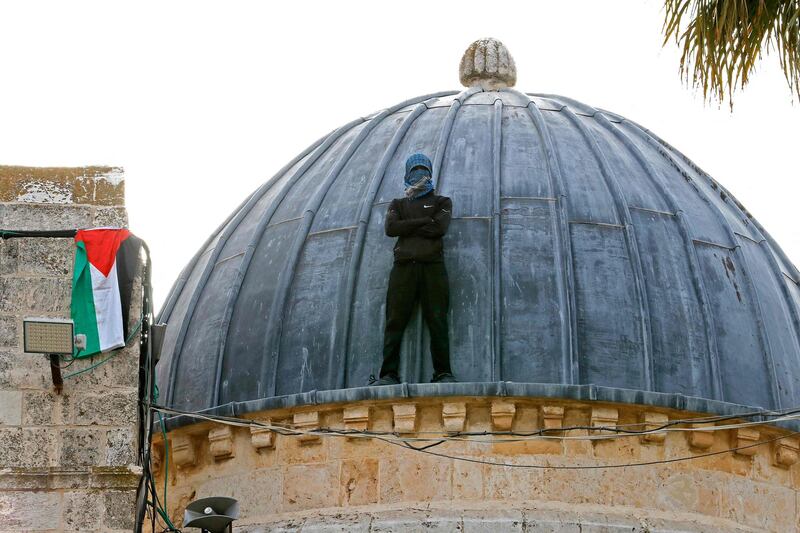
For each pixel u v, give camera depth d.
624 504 25.00
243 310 27.11
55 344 20.94
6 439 20.86
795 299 28.42
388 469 25.12
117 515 20.67
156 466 26.64
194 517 22.38
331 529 24.75
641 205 27.36
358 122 30.19
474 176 27.31
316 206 27.72
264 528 25.20
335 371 25.80
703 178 29.56
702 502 25.31
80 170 22.05
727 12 22.16
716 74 22.34
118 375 21.30
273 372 26.20
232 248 28.48
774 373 26.52
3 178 21.83
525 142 28.22
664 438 25.30
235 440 26.06
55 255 21.59
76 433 20.98
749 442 25.72
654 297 26.28
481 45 31.41
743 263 27.45
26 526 20.56
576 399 24.86
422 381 25.34
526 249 26.28
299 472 25.47
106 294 21.45
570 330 25.59
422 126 28.92
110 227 21.77
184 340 27.66
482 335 25.58
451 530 24.48
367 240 26.78
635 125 30.12
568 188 27.22
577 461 25.03
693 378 25.84
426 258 25.70
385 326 25.73
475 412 25.08
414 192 26.25
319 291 26.55
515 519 24.53
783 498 26.00
